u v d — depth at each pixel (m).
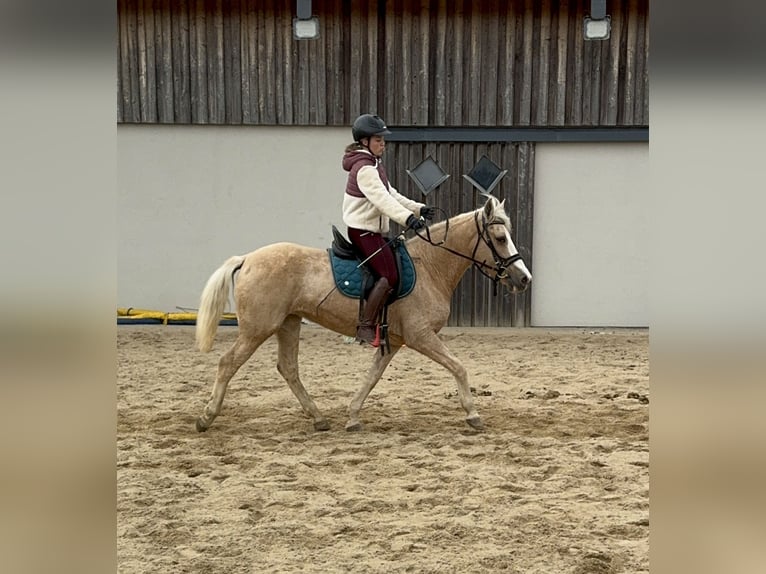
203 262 11.17
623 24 10.78
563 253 11.12
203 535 3.81
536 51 10.85
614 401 6.87
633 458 5.09
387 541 3.72
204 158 11.09
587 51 10.82
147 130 11.06
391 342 5.95
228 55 10.95
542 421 6.13
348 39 10.88
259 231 11.16
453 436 5.70
